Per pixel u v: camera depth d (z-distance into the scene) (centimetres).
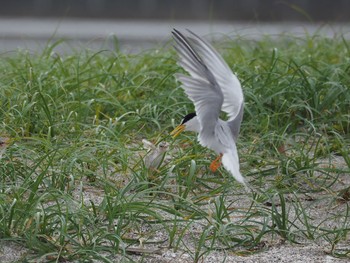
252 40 1772
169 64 1470
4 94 1296
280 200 1018
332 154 1223
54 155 1018
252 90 1306
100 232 910
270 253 916
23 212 896
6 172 1034
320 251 925
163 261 881
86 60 1562
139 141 1226
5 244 886
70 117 1240
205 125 772
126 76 1428
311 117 1241
